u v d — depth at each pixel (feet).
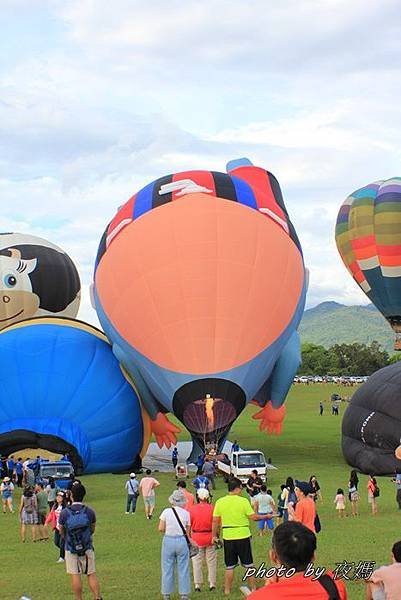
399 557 18.11
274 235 100.27
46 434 94.94
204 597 33.24
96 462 98.32
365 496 76.59
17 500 77.77
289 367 100.48
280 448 125.08
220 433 94.94
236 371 93.15
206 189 102.17
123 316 98.17
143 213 102.22
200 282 94.58
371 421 97.66
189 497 41.27
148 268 96.73
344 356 470.39
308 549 14.88
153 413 102.01
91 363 101.24
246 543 33.01
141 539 52.54
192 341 93.45
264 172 115.14
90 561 31.50
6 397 97.66
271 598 14.47
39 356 100.07
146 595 34.86
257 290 95.50
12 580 39.55
